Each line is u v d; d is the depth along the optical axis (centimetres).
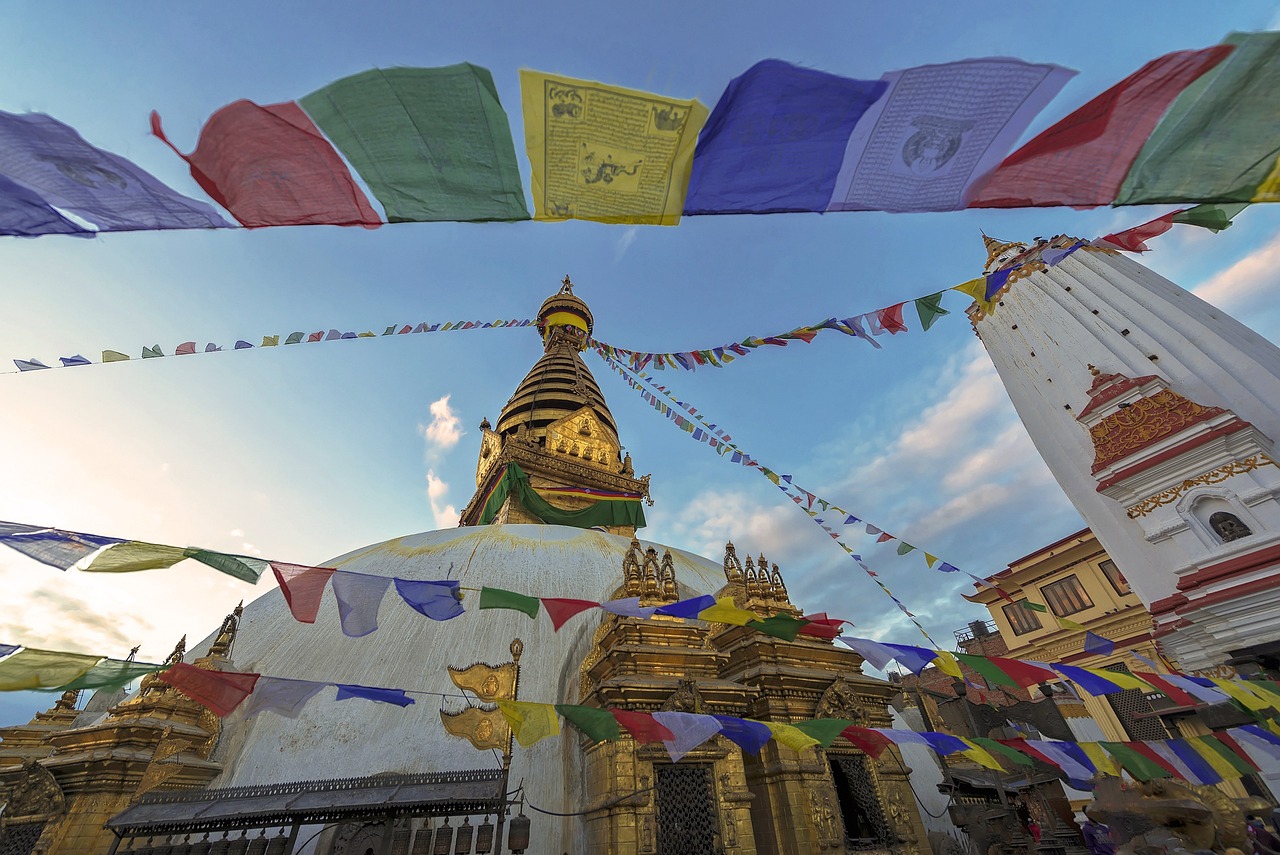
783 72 286
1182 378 1500
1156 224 621
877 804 1002
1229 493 1300
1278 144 337
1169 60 291
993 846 969
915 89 296
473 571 1473
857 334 789
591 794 922
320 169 317
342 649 1215
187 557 559
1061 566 2388
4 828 900
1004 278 702
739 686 998
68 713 1373
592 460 3322
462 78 280
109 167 301
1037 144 331
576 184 338
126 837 796
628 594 1116
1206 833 640
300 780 973
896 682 1203
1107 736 1822
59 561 540
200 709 1051
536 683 1151
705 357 954
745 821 876
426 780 784
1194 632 1312
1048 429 1848
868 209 377
